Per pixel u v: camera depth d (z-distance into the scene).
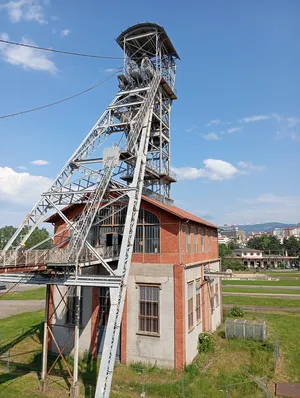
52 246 20.00
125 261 15.74
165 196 27.50
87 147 22.19
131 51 30.09
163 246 19.05
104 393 12.00
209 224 26.41
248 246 159.62
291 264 124.50
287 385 15.38
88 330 19.45
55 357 19.47
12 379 16.14
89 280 14.83
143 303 18.77
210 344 20.58
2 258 13.02
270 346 20.75
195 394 14.23
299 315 33.16
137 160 20.16
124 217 20.94
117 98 25.64
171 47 29.84
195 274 21.41
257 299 43.44
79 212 21.69
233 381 15.76
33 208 17.95
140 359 17.97
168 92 29.09
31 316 32.75
